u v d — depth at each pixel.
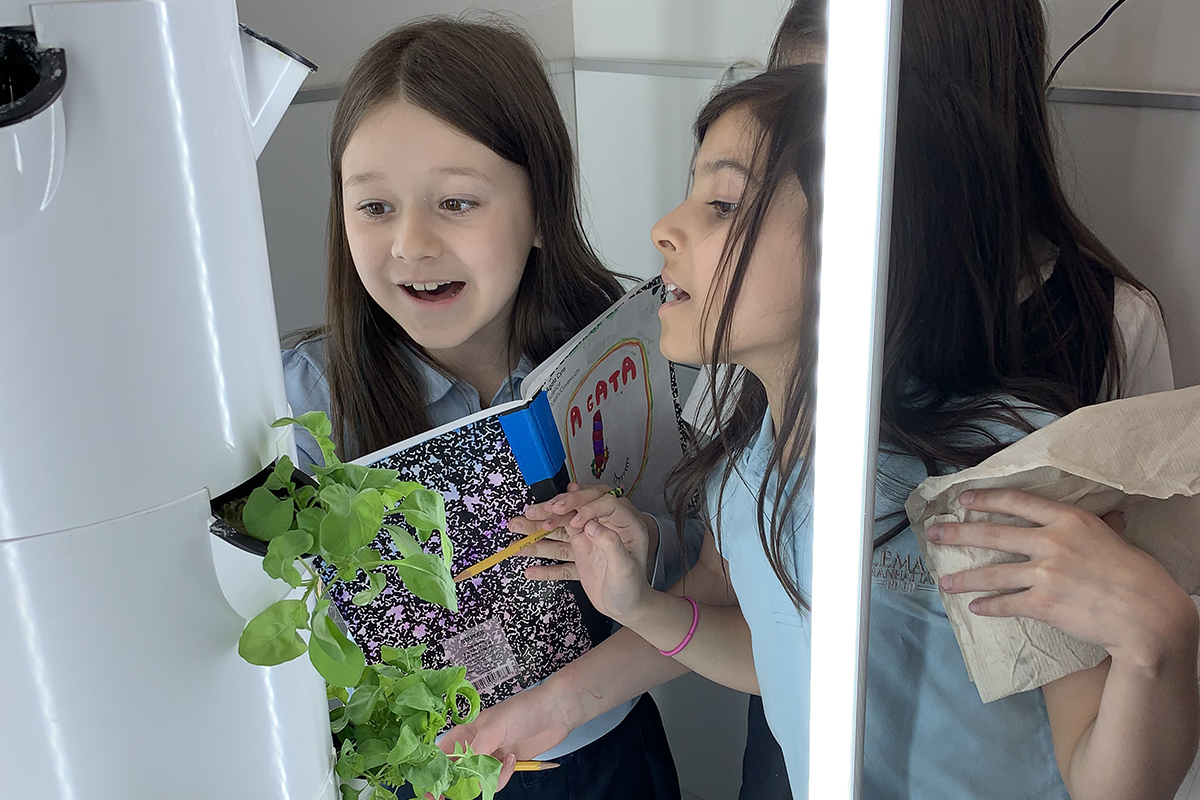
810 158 0.53
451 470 0.57
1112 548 0.45
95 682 0.26
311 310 0.75
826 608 0.48
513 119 0.65
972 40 0.43
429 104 0.63
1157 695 0.46
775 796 0.72
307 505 0.30
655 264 0.78
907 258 0.46
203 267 0.26
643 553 0.64
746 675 0.69
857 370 0.43
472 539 0.59
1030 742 0.51
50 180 0.22
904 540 0.51
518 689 0.65
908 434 0.49
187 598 0.27
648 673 0.68
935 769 0.54
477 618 0.61
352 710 0.37
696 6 0.67
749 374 0.65
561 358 0.59
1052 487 0.46
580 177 0.80
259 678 0.30
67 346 0.24
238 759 0.30
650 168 0.75
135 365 0.25
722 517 0.69
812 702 0.51
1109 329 0.44
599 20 0.74
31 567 0.25
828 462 0.45
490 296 0.68
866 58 0.38
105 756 0.27
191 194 0.25
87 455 0.25
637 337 0.66
